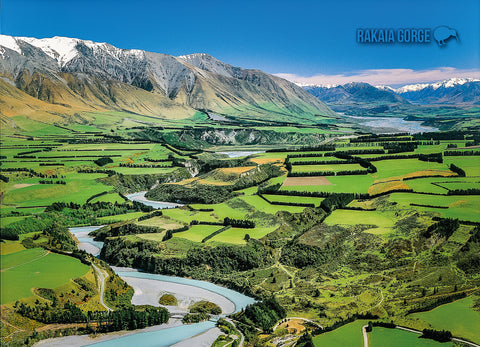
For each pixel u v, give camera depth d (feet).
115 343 519.60
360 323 526.98
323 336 497.46
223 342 511.40
